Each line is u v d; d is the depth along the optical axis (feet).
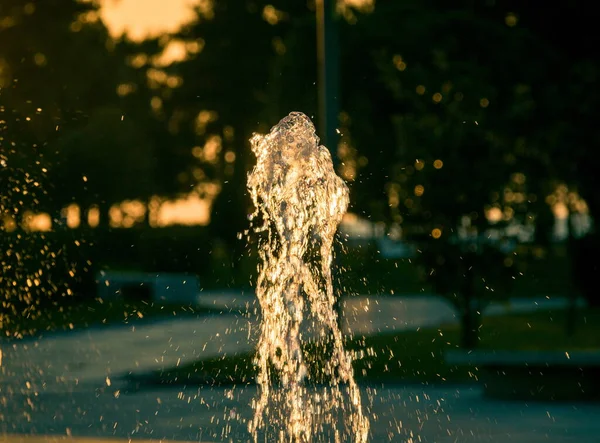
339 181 38.73
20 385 58.34
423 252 75.25
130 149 194.70
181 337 86.58
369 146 129.70
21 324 89.81
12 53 204.03
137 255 157.48
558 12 125.08
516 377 52.44
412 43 121.70
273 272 40.57
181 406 50.31
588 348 56.34
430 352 70.13
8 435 41.96
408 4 128.88
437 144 74.84
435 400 51.96
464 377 60.54
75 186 170.30
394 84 82.48
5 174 64.75
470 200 73.77
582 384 51.78
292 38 140.26
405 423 44.39
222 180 287.69
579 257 117.19
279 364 42.65
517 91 86.48
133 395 54.70
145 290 130.31
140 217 219.82
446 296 74.59
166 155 292.81
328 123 65.51
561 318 100.32
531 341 76.02
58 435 41.96
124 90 286.66
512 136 82.07
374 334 80.89
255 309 114.11
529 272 76.69
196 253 162.30
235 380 59.67
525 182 76.18
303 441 40.01
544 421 45.29
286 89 139.54
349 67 128.88
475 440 40.57
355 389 49.73
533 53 119.24
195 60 279.49
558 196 95.20
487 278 74.38
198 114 292.40
